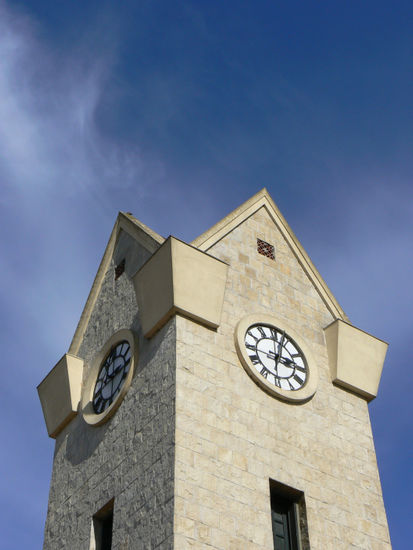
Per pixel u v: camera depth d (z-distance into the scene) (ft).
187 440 114.83
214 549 107.76
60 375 144.97
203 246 138.10
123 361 134.21
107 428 129.70
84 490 128.57
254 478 117.19
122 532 114.73
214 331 128.36
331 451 128.16
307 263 150.41
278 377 130.72
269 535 113.29
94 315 150.00
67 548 126.21
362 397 139.33
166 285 127.75
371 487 128.77
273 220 152.66
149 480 114.83
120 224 153.79
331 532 120.16
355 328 142.92
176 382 119.24
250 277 140.26
